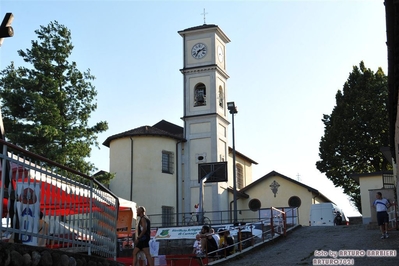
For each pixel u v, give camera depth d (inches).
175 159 1724.9
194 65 1828.2
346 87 2090.3
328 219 1664.6
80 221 431.5
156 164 1663.4
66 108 1301.7
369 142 1969.7
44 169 374.3
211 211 1610.5
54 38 1321.4
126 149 1672.0
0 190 318.0
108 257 504.7
